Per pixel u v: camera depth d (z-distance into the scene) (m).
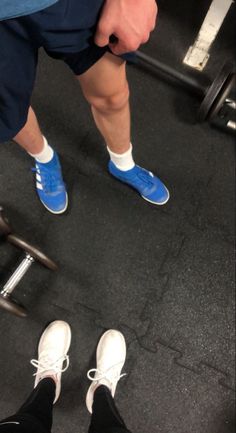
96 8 0.58
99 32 0.61
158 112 1.43
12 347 1.22
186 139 1.42
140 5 0.60
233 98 1.45
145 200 1.36
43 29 0.56
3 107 0.70
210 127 1.44
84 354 1.24
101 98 0.85
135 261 1.31
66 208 1.31
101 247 1.31
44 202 1.29
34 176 1.32
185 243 1.34
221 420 1.24
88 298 1.27
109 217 1.33
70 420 1.19
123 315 1.27
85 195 1.34
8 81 0.65
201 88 1.38
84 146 1.37
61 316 1.25
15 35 0.58
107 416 0.97
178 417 1.23
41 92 1.38
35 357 1.22
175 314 1.28
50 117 1.38
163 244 1.33
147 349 1.25
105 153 1.37
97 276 1.29
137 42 0.63
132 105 1.42
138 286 1.29
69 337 1.22
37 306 1.25
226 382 1.26
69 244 1.30
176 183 1.38
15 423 0.79
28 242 1.12
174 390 1.24
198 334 1.28
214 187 1.40
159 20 1.49
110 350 1.21
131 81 1.44
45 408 0.97
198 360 1.26
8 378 1.20
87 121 1.39
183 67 1.46
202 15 1.51
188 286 1.31
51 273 1.27
